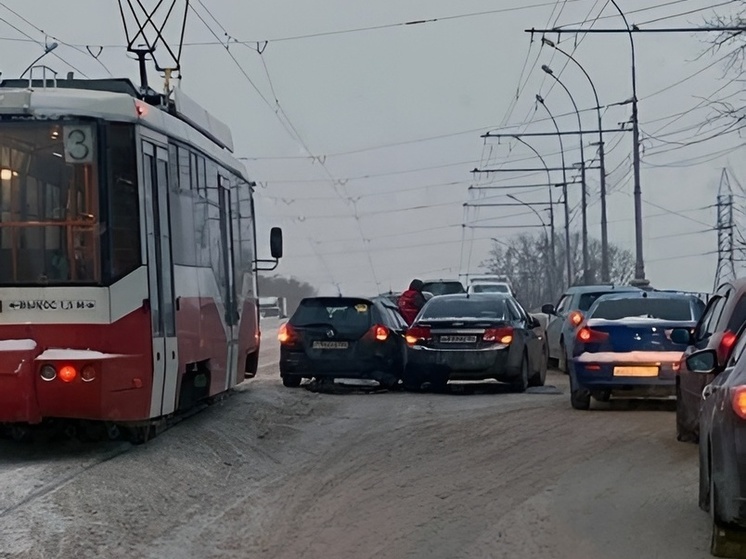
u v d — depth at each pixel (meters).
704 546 7.64
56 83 11.38
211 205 13.23
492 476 10.41
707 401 8.03
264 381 20.20
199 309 12.27
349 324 18.19
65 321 9.92
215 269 13.30
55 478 9.20
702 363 8.67
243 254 15.44
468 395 17.97
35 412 9.79
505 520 8.54
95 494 8.69
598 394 16.31
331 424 14.27
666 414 14.91
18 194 10.03
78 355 9.81
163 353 10.65
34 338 9.90
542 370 19.77
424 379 17.86
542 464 11.02
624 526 8.27
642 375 14.77
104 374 9.87
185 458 10.71
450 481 10.20
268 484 10.19
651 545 7.69
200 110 13.51
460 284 33.28
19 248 10.00
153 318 10.39
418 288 24.69
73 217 10.03
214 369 13.15
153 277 10.47
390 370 18.27
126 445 11.02
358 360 18.03
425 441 12.60
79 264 10.01
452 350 17.53
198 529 8.23
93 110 10.11
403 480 10.29
